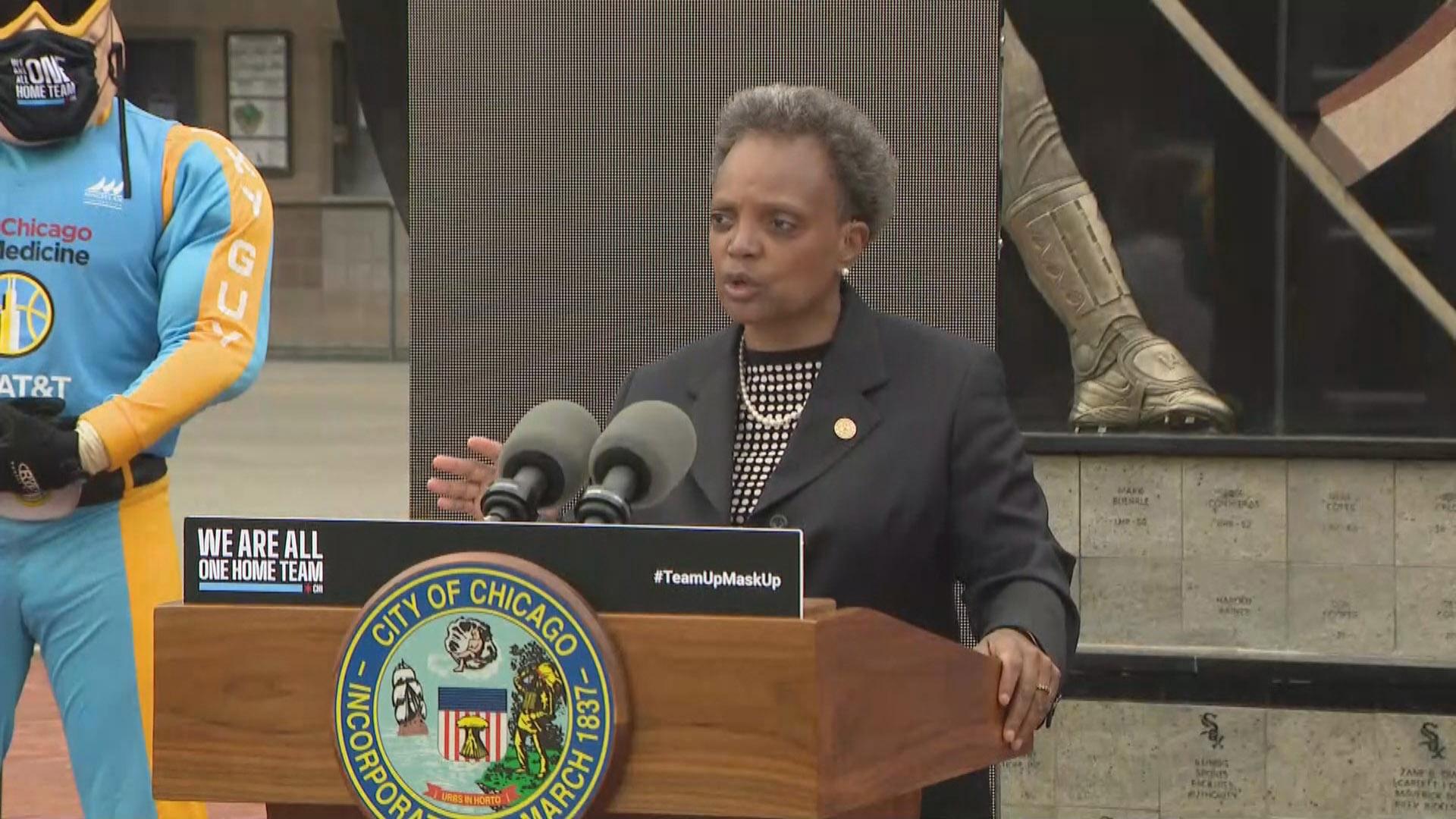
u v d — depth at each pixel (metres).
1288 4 7.88
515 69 5.54
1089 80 8.03
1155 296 8.05
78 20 5.78
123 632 5.82
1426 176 7.83
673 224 5.50
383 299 33.34
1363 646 7.85
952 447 3.70
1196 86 7.97
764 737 2.56
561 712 2.58
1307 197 7.93
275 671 2.74
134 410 5.66
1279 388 7.99
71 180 5.82
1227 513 7.91
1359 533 7.84
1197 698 7.90
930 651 2.92
